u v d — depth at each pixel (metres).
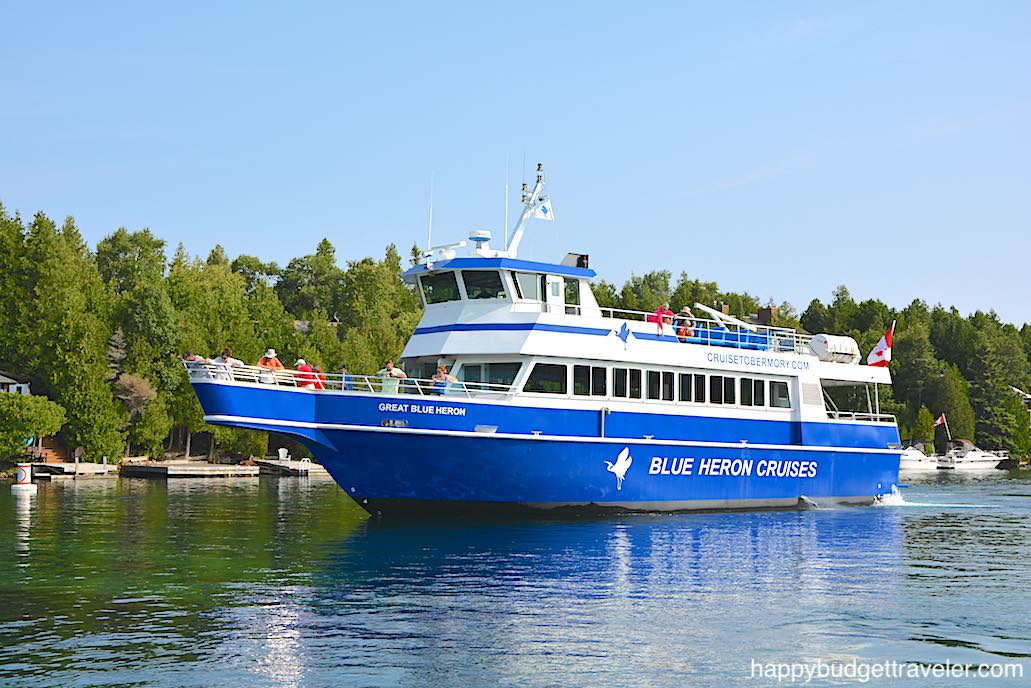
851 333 137.50
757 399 38.25
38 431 70.06
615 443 34.03
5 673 15.20
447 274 35.00
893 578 23.73
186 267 135.50
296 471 78.94
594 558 26.19
